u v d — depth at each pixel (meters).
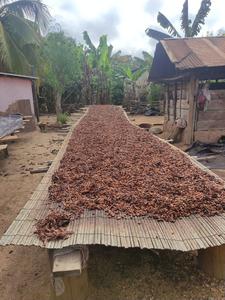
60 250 2.09
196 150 7.07
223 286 2.37
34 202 2.80
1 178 5.51
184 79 8.19
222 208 2.56
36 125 11.79
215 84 8.30
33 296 2.45
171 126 9.46
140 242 2.12
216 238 2.17
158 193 2.81
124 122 8.54
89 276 2.56
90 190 2.92
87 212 2.53
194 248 2.07
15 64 12.52
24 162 6.61
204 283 2.42
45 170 4.87
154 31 14.34
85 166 3.77
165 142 5.58
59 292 2.09
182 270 2.60
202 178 3.26
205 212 2.49
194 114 7.66
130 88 20.38
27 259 2.98
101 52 18.98
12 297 2.46
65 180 3.28
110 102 20.48
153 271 2.61
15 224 2.39
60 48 15.02
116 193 2.83
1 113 10.08
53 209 2.61
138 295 2.34
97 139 5.75
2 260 2.97
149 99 18.50
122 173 3.44
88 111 12.73
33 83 12.84
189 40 8.59
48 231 2.23
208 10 13.56
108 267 2.68
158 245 2.09
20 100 11.18
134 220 2.40
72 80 17.69
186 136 8.01
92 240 2.12
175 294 2.33
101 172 3.50
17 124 8.45
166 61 9.66
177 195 2.77
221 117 7.76
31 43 13.63
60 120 11.65
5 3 13.37
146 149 4.74
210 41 8.53
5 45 11.34
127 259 2.79
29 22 14.22
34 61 14.34
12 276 2.73
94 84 19.81
